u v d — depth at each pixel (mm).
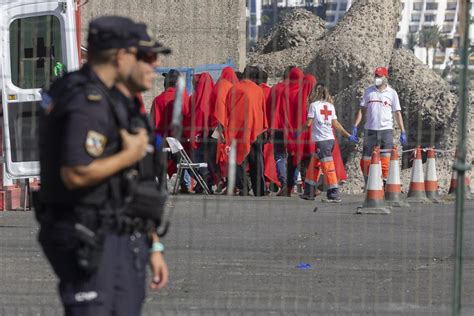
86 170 12375
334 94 56062
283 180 44469
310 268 25969
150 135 13031
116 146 12648
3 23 38438
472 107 46469
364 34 59438
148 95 44500
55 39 38656
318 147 42750
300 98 43000
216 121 43438
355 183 50281
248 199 33906
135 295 12883
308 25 64562
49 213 12680
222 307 21266
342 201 42406
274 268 25875
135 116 12844
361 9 60719
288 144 43750
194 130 43625
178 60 43250
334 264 26547
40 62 38500
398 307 21484
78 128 12406
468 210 38344
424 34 40719
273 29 66375
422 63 56719
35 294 22375
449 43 36594
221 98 43469
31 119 38219
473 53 31875
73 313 12625
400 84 55250
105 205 12594
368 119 43844
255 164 44281
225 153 43500
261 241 29609
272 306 21406
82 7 43000
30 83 38375
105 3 41250
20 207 39688
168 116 40125
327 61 57031
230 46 47812
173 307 21234
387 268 26141
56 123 12570
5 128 38250
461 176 17250
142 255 12922
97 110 12484
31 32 38625
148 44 12828
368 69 56594
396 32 60750
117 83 12844
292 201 35062
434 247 29547
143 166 12922
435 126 52719
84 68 12867
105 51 12719
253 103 43188
